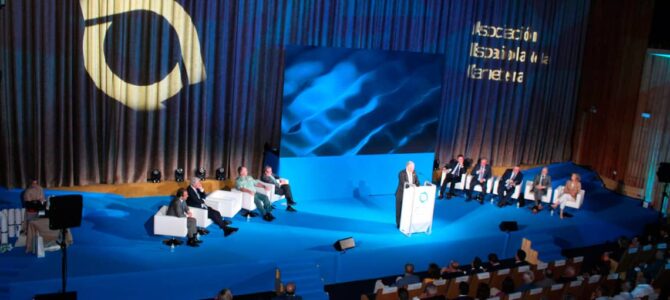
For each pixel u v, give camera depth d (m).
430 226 11.08
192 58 11.66
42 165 10.93
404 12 13.22
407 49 13.46
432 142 13.41
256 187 11.14
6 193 10.55
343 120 12.30
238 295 9.16
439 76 13.07
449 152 14.58
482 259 11.30
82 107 10.98
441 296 7.68
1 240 8.87
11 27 10.20
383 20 13.09
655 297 8.20
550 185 13.09
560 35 15.15
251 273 9.17
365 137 12.62
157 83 11.51
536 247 11.49
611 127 15.07
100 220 10.20
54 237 8.83
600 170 15.46
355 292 9.80
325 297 9.23
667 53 13.48
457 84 14.23
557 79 15.45
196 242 9.60
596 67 15.41
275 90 12.48
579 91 15.95
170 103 11.71
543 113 15.48
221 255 9.30
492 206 13.07
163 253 9.17
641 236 12.31
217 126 12.18
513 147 15.37
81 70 10.81
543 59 15.09
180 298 8.80
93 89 10.98
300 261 9.52
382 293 8.16
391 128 12.84
